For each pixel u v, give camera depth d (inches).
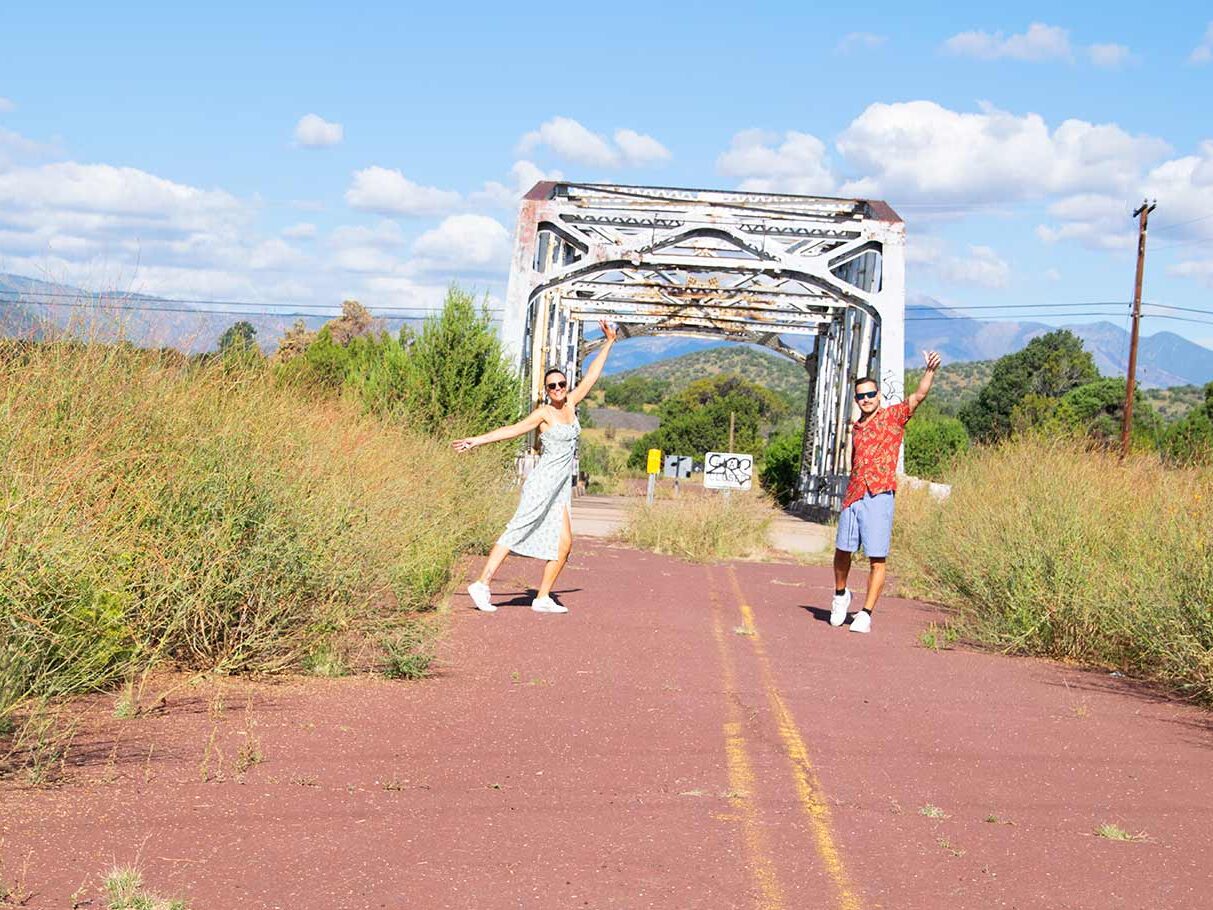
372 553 305.4
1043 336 3181.6
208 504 269.9
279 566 274.5
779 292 1408.7
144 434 277.6
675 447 3698.3
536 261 1191.6
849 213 1190.3
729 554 698.8
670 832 171.2
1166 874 164.1
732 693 279.7
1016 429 661.9
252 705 237.8
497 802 181.8
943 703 284.7
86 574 225.3
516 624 368.5
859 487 411.8
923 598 537.6
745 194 1164.5
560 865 154.6
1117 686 325.7
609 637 354.9
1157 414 2295.8
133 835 155.0
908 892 151.9
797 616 440.1
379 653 294.4
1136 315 1513.3
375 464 374.9
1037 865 165.3
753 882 152.3
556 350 1444.4
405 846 158.4
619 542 747.4
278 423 325.1
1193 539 346.6
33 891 132.6
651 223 1165.7
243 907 133.6
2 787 172.1
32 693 213.2
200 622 264.5
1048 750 239.8
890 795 198.1
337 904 136.6
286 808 171.5
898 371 1132.5
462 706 250.1
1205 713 290.7
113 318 293.9
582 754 214.5
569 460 400.2
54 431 254.1
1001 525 453.4
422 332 827.4
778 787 198.4
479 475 605.3
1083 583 376.2
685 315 1630.2
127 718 218.8
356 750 207.8
